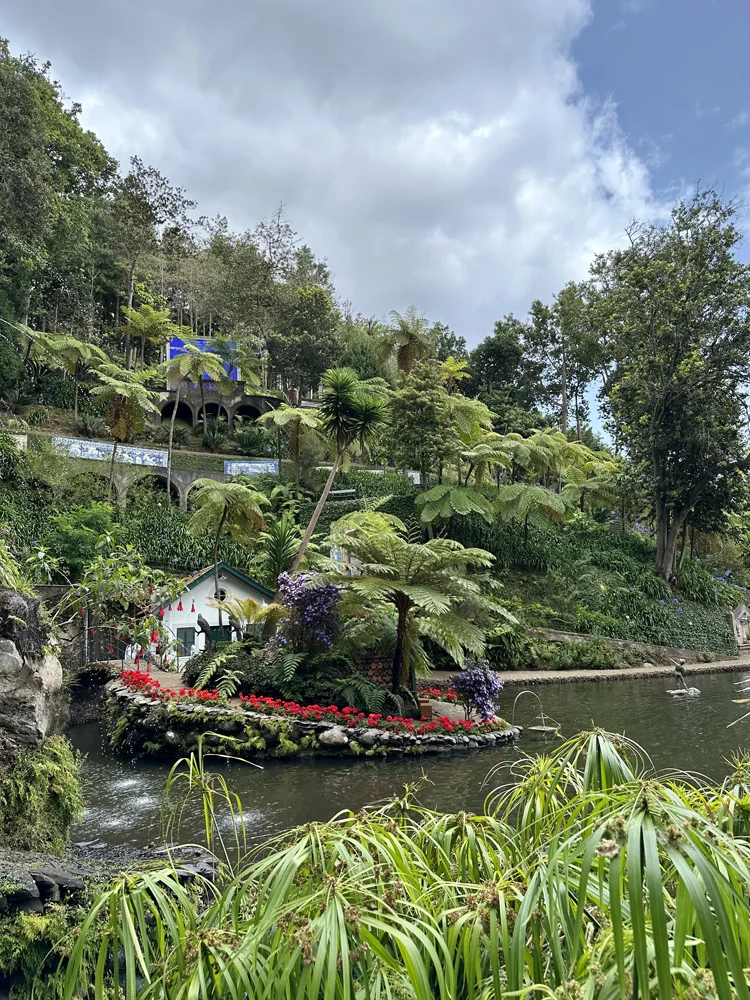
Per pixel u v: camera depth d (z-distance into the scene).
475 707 10.31
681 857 1.20
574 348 39.22
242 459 26.20
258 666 10.88
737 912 1.25
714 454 22.00
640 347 22.95
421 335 25.23
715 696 13.80
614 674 17.02
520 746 9.43
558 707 12.60
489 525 23.41
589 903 1.77
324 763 8.48
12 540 13.22
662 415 22.75
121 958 2.89
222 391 28.56
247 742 8.57
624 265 23.50
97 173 34.38
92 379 27.19
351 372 14.05
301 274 42.03
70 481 19.17
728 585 26.69
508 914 1.64
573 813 1.96
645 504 26.08
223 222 43.34
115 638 12.51
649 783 1.44
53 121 29.58
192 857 4.57
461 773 7.92
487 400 37.94
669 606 22.80
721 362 21.30
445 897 1.80
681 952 1.18
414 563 10.95
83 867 3.82
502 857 2.06
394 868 1.83
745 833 1.98
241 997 1.49
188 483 23.42
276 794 7.14
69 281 28.06
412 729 9.34
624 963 1.26
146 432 27.11
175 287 38.47
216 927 1.79
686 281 21.48
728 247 21.52
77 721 10.95
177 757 8.67
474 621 16.31
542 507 23.27
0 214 20.20
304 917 1.60
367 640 11.69
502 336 39.53
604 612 21.34
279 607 12.59
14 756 4.18
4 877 3.35
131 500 21.31
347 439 14.18
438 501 21.81
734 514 27.22
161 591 8.01
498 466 25.38
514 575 22.47
